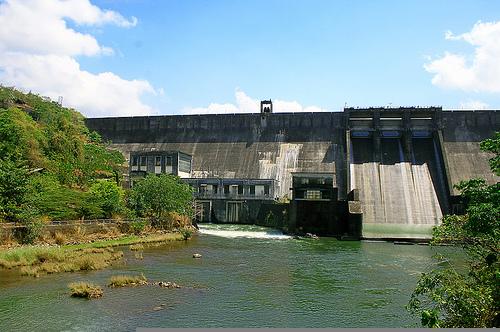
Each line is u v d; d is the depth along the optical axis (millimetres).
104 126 115000
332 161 92062
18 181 44812
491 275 14648
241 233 69062
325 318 24953
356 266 41594
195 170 97500
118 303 26172
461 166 85375
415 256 48625
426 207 76062
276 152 97875
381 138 92188
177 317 24172
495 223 14289
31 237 42062
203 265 39812
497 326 13672
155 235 57969
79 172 72125
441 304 14992
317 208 71062
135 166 91125
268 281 34031
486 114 94562
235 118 106062
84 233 49812
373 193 79375
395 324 23938
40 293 27578
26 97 92000
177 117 110312
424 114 91875
